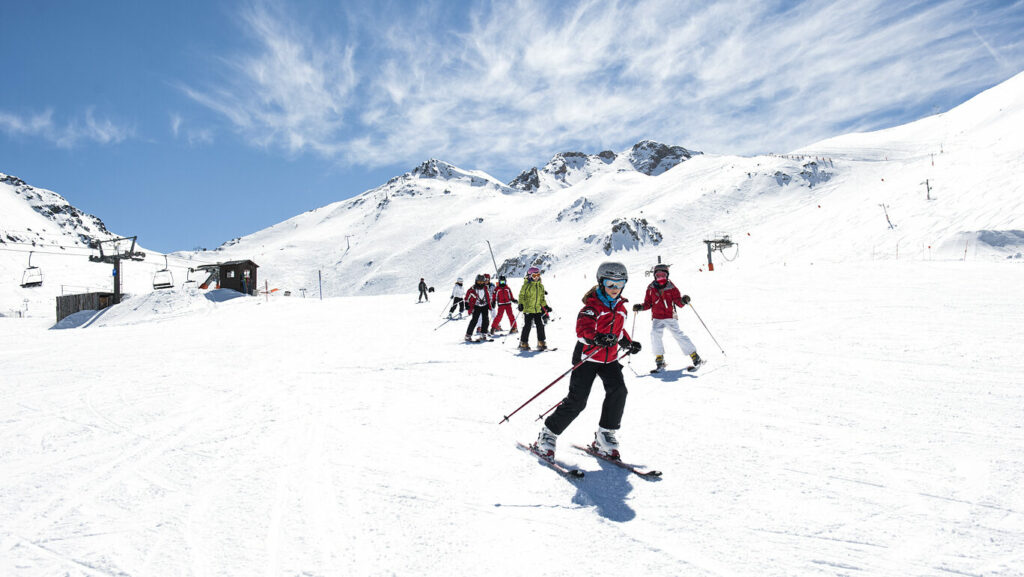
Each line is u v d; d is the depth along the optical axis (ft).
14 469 13.04
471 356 27.71
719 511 10.02
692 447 13.28
